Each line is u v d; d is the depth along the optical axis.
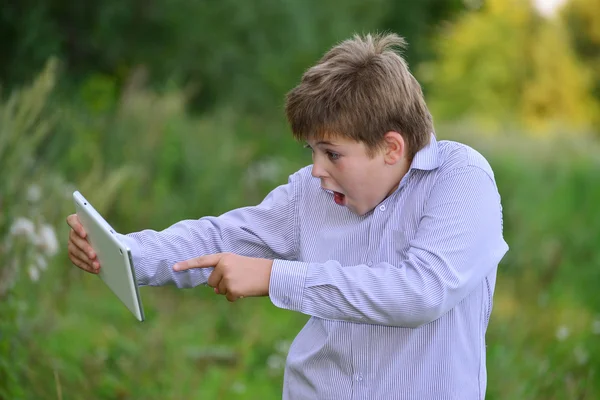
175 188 8.34
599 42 26.67
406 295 2.52
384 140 2.65
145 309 6.36
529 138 15.14
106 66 12.39
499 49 24.50
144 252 2.86
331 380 2.82
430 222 2.64
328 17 14.02
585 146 14.41
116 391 4.98
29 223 4.62
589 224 10.01
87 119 8.71
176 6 12.29
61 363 4.84
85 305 5.96
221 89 13.31
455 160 2.74
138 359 5.32
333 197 2.89
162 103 8.65
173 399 5.16
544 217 10.17
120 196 7.55
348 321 2.62
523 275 8.69
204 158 8.66
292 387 2.95
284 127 13.10
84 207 2.71
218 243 2.98
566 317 7.18
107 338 5.49
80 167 7.39
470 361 2.78
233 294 2.58
